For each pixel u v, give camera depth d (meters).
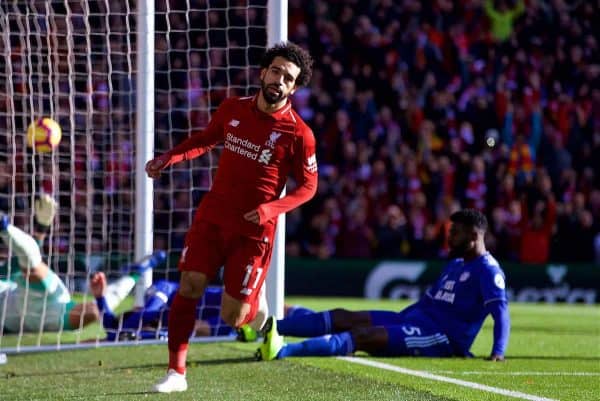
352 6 58.03
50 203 24.39
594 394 16.89
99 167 42.88
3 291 23.75
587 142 58.84
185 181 47.78
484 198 53.75
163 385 16.38
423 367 19.97
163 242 47.16
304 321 21.95
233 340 24.34
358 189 52.22
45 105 41.28
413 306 22.72
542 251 52.31
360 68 57.03
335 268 47.38
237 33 49.72
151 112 26.94
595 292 49.41
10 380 18.31
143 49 26.73
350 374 18.77
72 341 25.22
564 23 60.91
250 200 16.28
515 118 57.44
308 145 16.38
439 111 56.22
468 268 21.80
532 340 28.16
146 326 24.39
